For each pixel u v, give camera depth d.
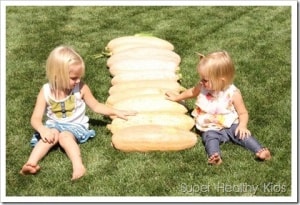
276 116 2.81
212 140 2.52
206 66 2.57
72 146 2.46
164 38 3.91
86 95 2.66
